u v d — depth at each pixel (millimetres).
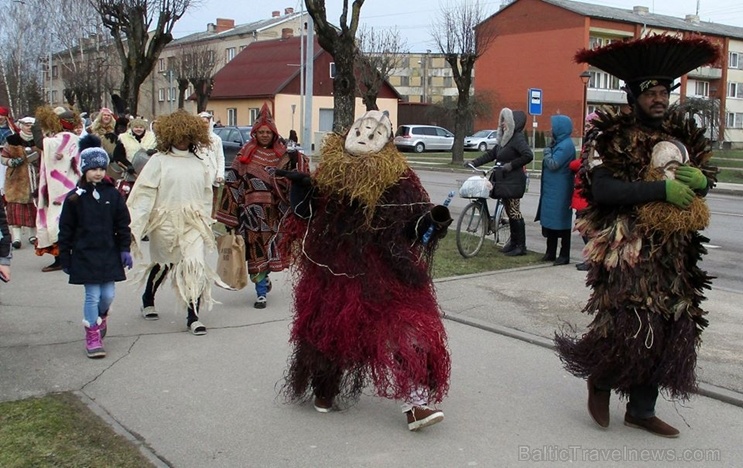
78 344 6426
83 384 5453
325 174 4500
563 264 9961
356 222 4473
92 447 4316
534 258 10438
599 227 4484
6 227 5672
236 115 55281
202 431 4652
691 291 4320
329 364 4688
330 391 4883
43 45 51906
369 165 4375
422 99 110000
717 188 22922
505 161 10367
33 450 4250
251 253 7582
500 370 5820
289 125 52375
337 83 13984
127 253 6188
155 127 6738
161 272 7117
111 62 49844
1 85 53062
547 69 55500
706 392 5289
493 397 5262
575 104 54000
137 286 7875
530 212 16891
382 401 5176
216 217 7617
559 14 54156
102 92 51281
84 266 5973
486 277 9117
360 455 4344
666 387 4355
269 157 7562
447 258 10344
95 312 6062
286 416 4898
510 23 57250
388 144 4531
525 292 8320
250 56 57562
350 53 13906
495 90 58250
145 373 5707
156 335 6723
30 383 5441
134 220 6609
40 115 9406
